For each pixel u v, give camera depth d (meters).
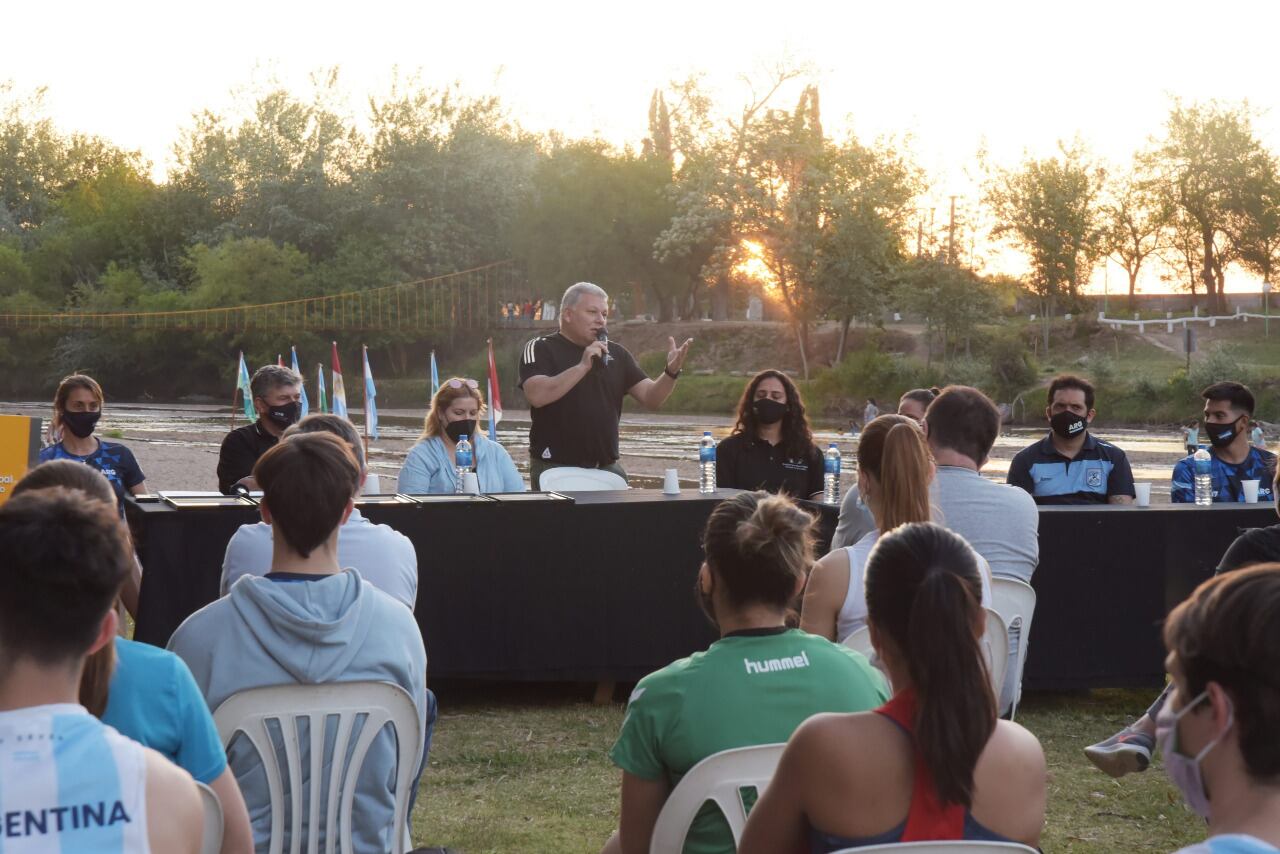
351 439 3.86
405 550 3.57
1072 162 49.12
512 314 66.94
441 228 65.69
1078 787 4.73
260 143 71.50
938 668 1.83
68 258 77.12
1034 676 5.72
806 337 53.59
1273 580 1.26
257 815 2.61
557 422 6.91
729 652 2.39
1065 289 50.28
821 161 51.19
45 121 84.94
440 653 5.40
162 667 2.10
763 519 2.40
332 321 64.56
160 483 20.41
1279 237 51.38
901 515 3.28
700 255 61.16
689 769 2.35
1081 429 6.21
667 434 35.50
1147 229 53.69
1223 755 1.26
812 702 2.36
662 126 63.66
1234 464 6.48
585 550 5.58
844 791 1.86
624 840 2.46
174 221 76.12
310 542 2.67
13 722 1.49
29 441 6.30
